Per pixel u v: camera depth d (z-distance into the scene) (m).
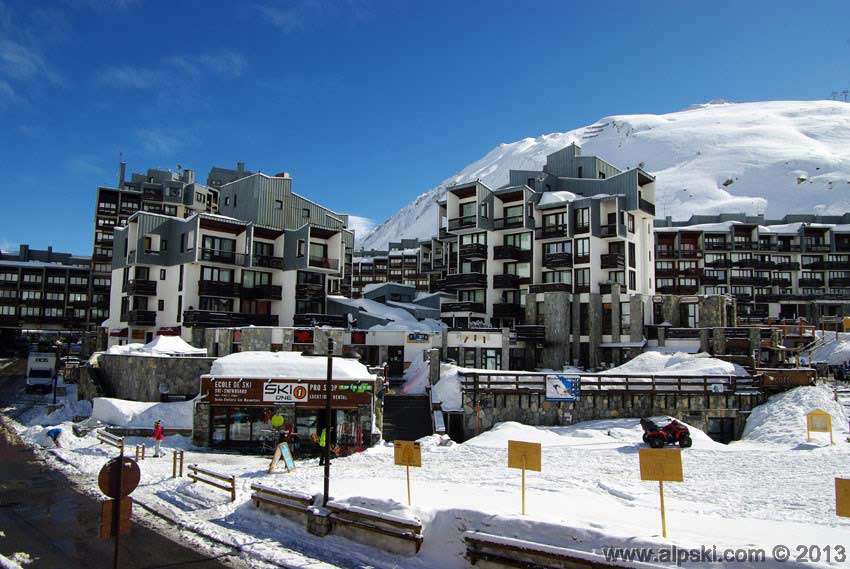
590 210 61.78
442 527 14.94
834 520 16.45
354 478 22.98
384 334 55.34
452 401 40.62
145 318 60.69
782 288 98.44
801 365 51.38
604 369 55.41
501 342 54.12
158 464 27.20
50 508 20.09
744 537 12.78
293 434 31.09
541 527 13.43
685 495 20.06
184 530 17.81
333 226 76.25
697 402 40.19
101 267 103.00
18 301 102.69
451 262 72.94
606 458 28.25
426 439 33.47
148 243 62.00
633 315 56.38
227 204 72.94
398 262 144.38
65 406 42.44
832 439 30.66
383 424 38.81
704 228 99.69
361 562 14.84
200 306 59.97
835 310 95.19
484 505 16.11
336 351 49.72
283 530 17.41
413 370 50.59
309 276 65.44
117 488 11.90
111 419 35.22
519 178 73.25
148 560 15.34
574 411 40.12
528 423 40.22
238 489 21.83
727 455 28.61
